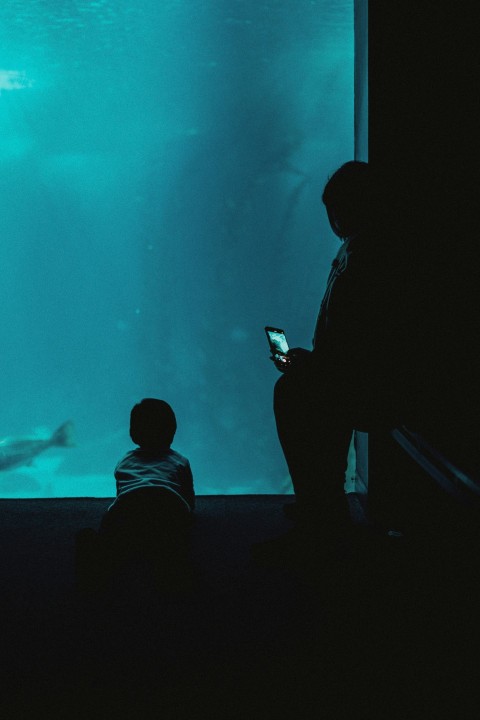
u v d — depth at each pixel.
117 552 3.11
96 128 25.53
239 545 3.45
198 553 3.33
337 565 2.98
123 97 23.48
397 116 3.55
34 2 12.82
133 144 26.19
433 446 2.95
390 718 1.90
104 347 32.03
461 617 2.50
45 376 32.47
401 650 2.29
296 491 3.11
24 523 3.86
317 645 2.35
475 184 3.39
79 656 2.30
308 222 24.94
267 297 26.22
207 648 2.34
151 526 3.13
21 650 2.35
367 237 2.90
